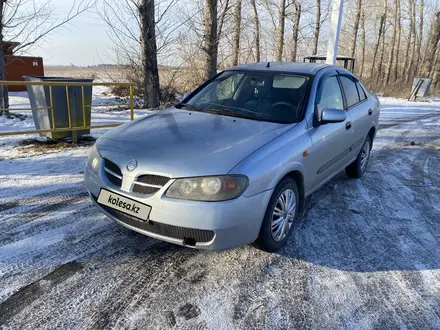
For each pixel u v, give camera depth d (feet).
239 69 13.88
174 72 42.78
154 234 8.48
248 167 8.34
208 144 9.00
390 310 8.04
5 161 16.98
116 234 10.61
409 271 9.59
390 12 104.83
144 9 33.09
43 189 13.74
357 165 16.53
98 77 50.98
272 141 9.48
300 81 12.24
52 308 7.47
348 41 118.11
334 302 8.20
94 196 9.61
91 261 9.20
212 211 7.89
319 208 13.43
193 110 12.29
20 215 11.50
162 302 7.86
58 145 20.22
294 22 63.87
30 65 51.47
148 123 10.92
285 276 9.05
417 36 116.67
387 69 107.45
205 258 9.65
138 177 8.46
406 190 15.85
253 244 9.87
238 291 8.38
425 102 62.03
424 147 24.93
